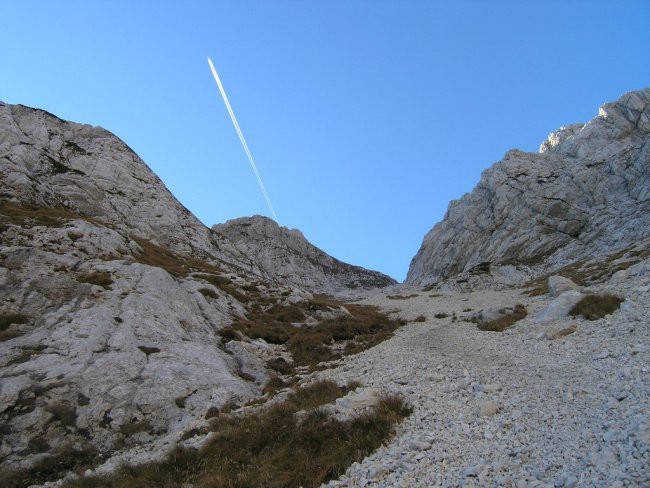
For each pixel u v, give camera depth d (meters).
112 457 17.27
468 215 116.38
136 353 23.78
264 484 11.89
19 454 16.78
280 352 32.19
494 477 9.34
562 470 8.91
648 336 17.84
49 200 52.75
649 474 7.55
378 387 17.42
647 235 68.88
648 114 109.62
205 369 24.16
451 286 83.75
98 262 33.50
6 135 79.06
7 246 31.66
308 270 154.00
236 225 166.62
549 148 136.38
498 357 20.70
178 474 13.58
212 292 38.31
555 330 23.52
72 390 20.05
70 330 24.36
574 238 89.06
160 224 87.00
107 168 90.00
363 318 43.75
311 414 14.93
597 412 11.55
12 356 21.50
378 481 10.59
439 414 13.99
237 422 16.48
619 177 93.81
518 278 80.19
